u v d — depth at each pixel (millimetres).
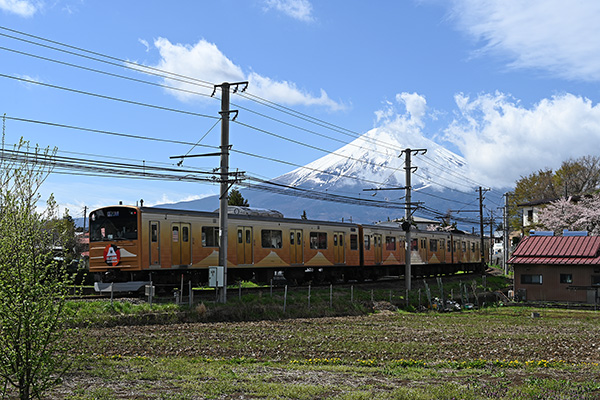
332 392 10570
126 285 24094
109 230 24781
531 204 65062
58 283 8141
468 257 55719
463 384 11516
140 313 21094
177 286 26688
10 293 7742
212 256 27312
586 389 10867
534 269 39531
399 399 9938
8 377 7832
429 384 11555
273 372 12680
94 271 25125
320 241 34406
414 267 46156
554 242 40281
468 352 16906
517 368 13961
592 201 55750
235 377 11711
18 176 8453
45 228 8383
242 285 33688
